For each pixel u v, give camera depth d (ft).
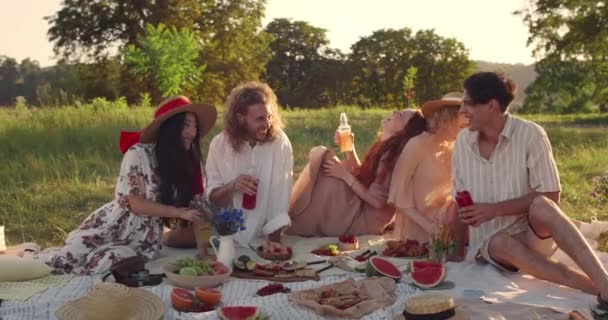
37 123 55.98
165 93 124.16
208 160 22.40
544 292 17.52
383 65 249.34
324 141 53.16
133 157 19.88
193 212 19.56
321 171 23.63
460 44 248.52
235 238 21.95
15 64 275.18
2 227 21.39
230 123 21.83
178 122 20.13
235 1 168.86
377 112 84.53
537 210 17.61
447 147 21.76
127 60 127.24
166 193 20.06
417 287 17.75
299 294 16.81
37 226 28.76
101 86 161.48
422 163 21.63
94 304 15.37
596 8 136.77
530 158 18.99
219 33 167.43
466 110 19.16
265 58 179.73
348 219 23.56
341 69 252.21
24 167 41.11
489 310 16.02
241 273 19.03
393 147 22.94
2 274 18.21
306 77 257.96
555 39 141.28
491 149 19.61
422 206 21.81
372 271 18.48
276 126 22.22
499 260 18.88
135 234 20.40
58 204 32.17
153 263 20.30
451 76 245.45
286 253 20.66
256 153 22.08
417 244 21.16
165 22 156.25
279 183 22.12
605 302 15.89
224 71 168.76
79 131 52.19
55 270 19.39
